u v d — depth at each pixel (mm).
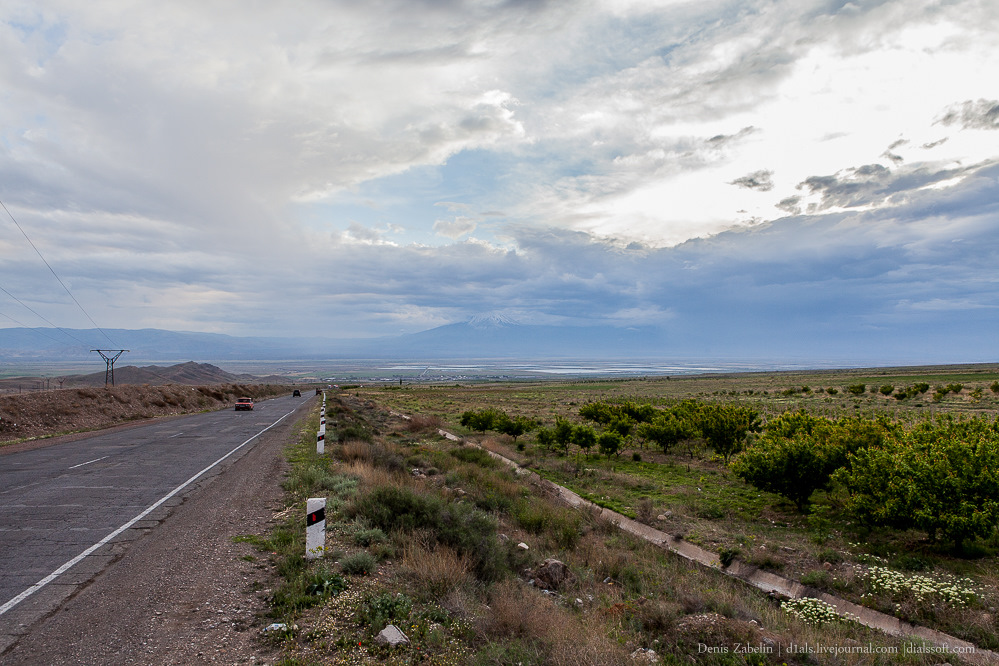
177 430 28547
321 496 12047
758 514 14719
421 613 6398
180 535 9031
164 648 5230
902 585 8984
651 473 20859
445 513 10547
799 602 8672
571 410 49562
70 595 6449
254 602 6402
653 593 8836
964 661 6812
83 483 13523
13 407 27250
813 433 17516
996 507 10273
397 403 64562
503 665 5320
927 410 39000
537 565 9992
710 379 124312
